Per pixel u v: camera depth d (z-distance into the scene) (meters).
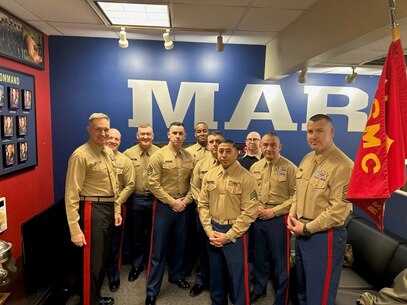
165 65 3.99
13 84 2.89
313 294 2.01
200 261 2.91
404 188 2.99
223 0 2.47
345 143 4.56
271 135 2.74
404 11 1.61
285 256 2.63
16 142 2.95
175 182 2.84
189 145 3.76
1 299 2.13
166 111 4.07
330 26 2.32
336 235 1.96
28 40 3.20
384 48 2.74
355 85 4.45
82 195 2.34
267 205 2.71
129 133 4.04
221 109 4.16
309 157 2.18
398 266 2.37
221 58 4.06
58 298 2.57
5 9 2.74
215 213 2.40
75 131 3.93
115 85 3.94
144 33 3.58
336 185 1.91
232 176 2.35
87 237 2.34
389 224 3.13
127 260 3.60
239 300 2.36
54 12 2.84
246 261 2.36
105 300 2.73
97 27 3.35
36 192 3.45
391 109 1.17
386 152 1.15
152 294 2.75
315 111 4.41
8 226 2.86
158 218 2.76
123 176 2.99
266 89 4.20
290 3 2.54
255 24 3.12
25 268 2.13
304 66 3.04
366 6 1.89
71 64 3.82
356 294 2.40
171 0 2.47
